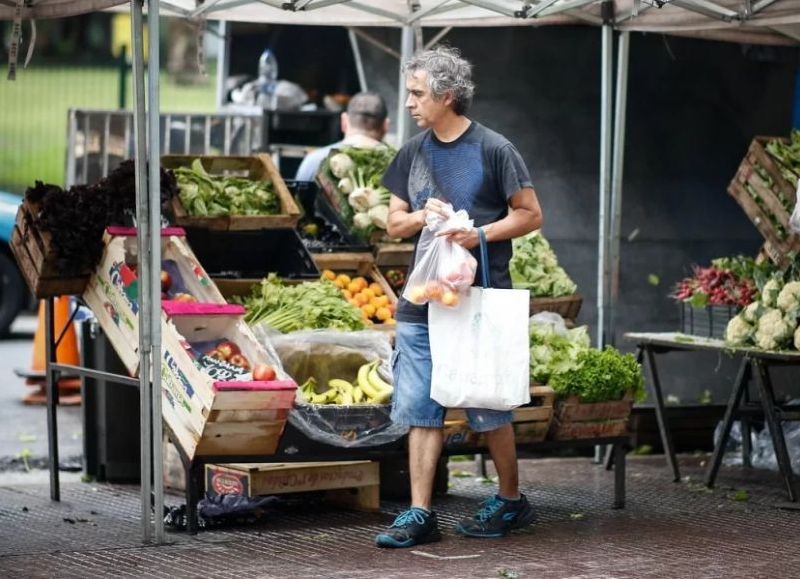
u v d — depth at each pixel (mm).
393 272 17859
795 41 19344
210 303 14641
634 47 21469
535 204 13539
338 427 14320
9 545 13461
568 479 18031
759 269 17531
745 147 22016
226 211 16469
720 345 16906
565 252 21547
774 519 15273
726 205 21922
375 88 22906
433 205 13156
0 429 22469
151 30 12898
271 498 15234
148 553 13078
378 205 17781
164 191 16141
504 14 16453
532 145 21547
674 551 13391
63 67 49344
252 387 13508
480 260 13453
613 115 21312
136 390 17297
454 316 13281
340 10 18203
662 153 21672
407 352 13555
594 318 21594
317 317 15734
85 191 15453
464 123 13734
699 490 17156
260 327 15133
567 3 15961
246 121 24875
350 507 15703
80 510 15492
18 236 15953
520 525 14242
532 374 15570
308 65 28469
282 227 16844
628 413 15859
